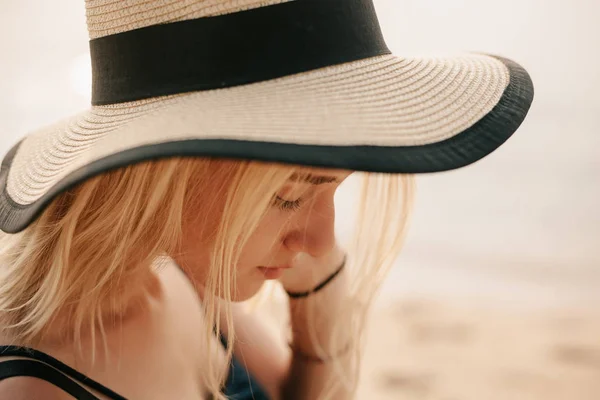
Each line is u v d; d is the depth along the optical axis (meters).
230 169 0.84
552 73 9.41
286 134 0.70
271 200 0.87
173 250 0.90
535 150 7.44
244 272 0.93
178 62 0.81
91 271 0.92
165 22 0.80
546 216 5.92
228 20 0.79
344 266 1.28
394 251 1.24
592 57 9.71
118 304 1.00
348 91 0.80
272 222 0.89
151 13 0.81
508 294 4.49
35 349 0.90
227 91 0.79
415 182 1.21
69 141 0.91
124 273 0.94
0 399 0.85
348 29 0.84
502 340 3.66
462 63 1.00
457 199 6.32
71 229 0.89
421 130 0.80
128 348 1.01
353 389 1.29
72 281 0.92
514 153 7.39
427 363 3.34
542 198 6.28
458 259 5.09
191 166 0.84
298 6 0.79
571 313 4.14
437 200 6.30
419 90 0.87
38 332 0.91
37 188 0.86
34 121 7.72
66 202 0.91
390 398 2.95
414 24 10.60
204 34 0.79
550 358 3.44
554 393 3.03
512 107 0.89
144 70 0.83
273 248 0.93
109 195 0.88
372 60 0.88
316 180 0.85
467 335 3.71
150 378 1.03
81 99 8.57
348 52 0.84
